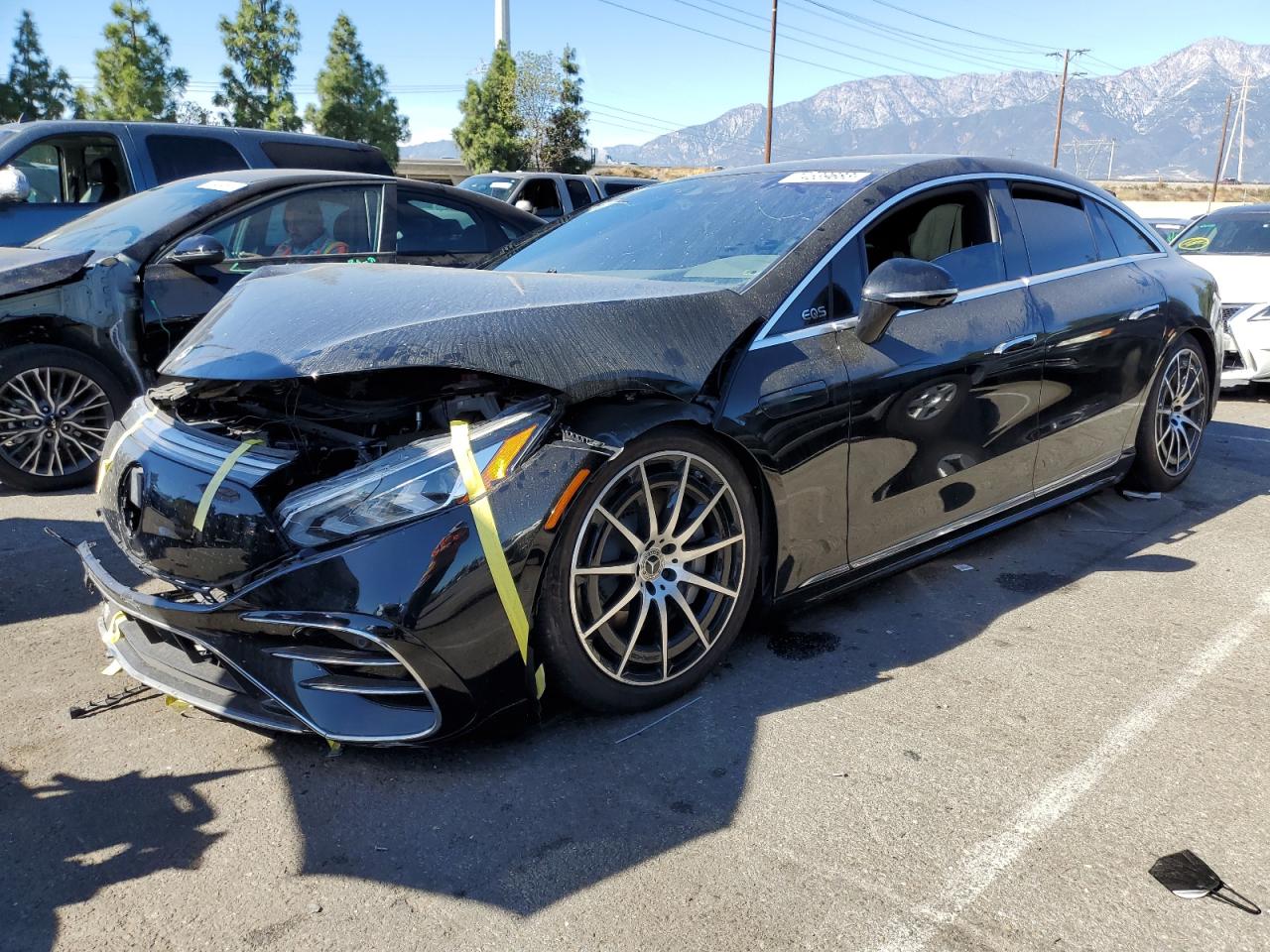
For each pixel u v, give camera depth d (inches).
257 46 1258.0
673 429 98.0
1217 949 69.4
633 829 83.4
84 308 188.1
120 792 88.4
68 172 270.2
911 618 128.6
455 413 93.1
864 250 121.0
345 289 107.7
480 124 1433.3
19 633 123.6
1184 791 89.0
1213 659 116.4
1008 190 145.5
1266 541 158.6
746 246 121.3
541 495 88.4
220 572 89.4
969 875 77.5
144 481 95.9
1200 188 3412.9
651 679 101.4
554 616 92.0
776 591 112.3
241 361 92.5
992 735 99.0
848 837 82.3
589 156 1485.0
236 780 90.3
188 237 198.5
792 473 108.1
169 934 71.0
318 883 76.7
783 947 69.6
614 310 98.9
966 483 132.6
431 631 84.2
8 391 186.5
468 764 93.4
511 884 76.5
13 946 69.7
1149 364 164.9
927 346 122.6
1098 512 174.2
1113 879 77.0
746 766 93.1
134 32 1203.2
